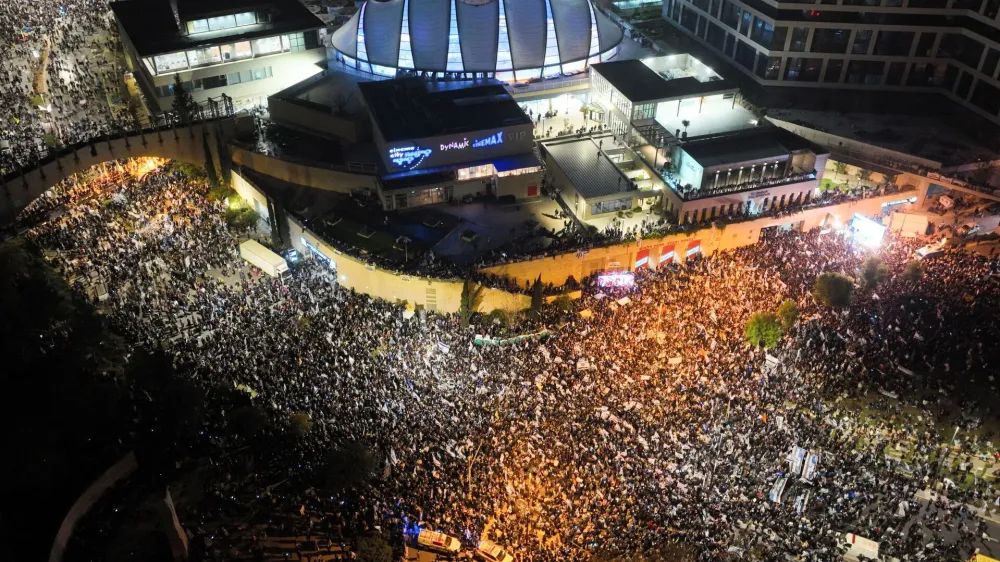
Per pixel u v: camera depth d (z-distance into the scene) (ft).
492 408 204.13
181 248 268.00
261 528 176.35
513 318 248.73
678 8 440.04
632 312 244.22
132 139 292.61
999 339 236.63
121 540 165.78
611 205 286.05
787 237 287.28
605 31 379.14
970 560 174.19
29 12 459.32
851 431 204.64
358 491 182.29
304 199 297.12
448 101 311.27
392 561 167.84
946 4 340.80
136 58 354.54
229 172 315.99
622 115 322.14
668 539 173.06
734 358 224.33
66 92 369.50
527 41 345.72
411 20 345.72
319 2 475.31
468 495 182.80
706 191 281.54
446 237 276.00
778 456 192.95
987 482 195.62
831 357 227.20
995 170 311.06
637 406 204.95
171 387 183.42
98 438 182.09
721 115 323.37
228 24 342.85
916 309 247.50
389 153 286.05
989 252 280.72
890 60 359.87
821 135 333.83
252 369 210.18
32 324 181.06
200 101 341.82
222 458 188.85
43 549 158.40
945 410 214.69
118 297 238.68
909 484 189.47
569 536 173.78
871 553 170.09
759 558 169.07
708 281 261.03
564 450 192.13
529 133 297.53
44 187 271.49
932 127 342.44
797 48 363.97
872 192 297.74
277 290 249.96
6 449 167.02
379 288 260.01
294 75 359.87
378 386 207.72
